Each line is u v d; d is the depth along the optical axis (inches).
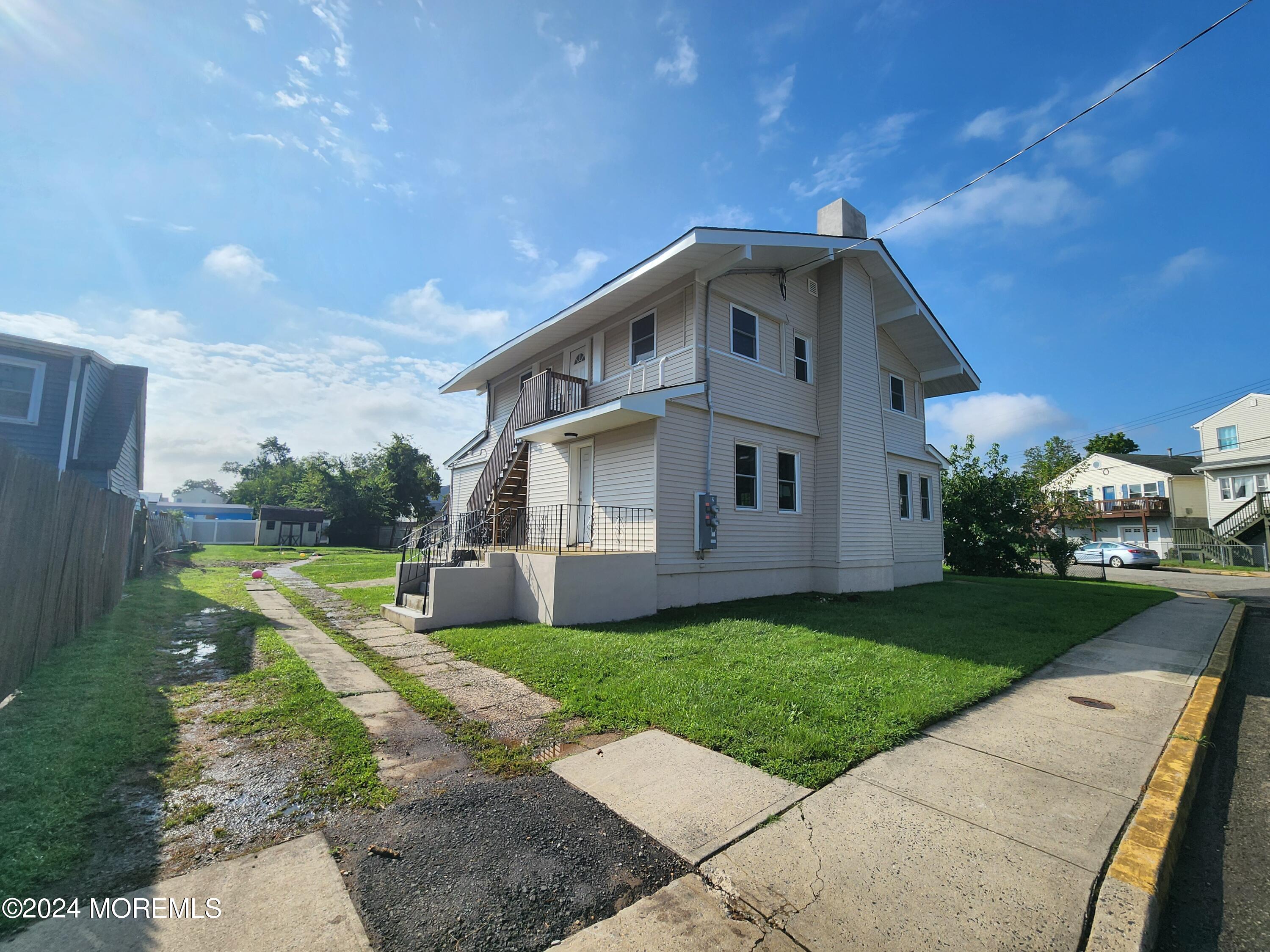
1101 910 90.0
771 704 183.6
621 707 182.7
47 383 538.3
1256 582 698.8
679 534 381.1
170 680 205.6
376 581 569.9
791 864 101.7
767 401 445.7
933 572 615.8
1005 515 733.3
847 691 195.6
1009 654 253.9
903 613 366.9
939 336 570.3
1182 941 90.0
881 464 507.5
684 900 92.0
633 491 389.1
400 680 216.5
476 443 722.2
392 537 1627.7
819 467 482.0
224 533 1535.4
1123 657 261.4
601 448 426.6
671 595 375.6
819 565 471.5
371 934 83.2
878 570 490.3
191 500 2415.1
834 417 476.4
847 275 489.7
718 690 197.2
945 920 87.6
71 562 241.6
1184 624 350.9
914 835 111.4
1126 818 118.7
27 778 125.7
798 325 479.2
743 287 434.3
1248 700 216.7
